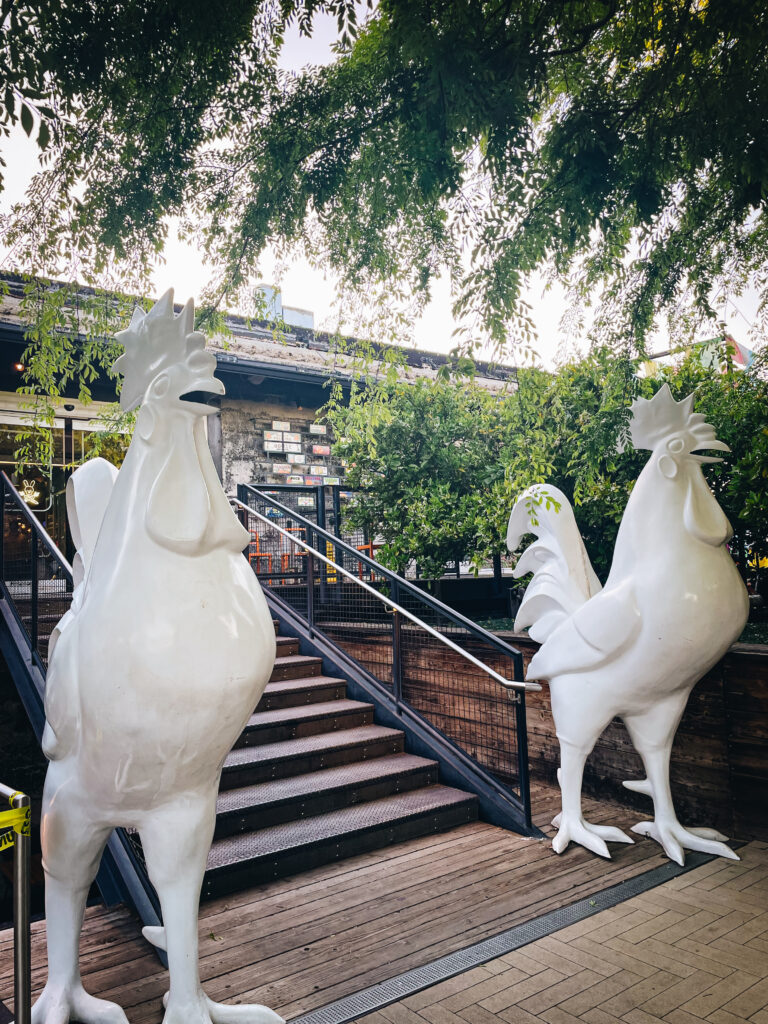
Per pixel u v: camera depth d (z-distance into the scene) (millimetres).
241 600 2479
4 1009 2754
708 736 4707
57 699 2506
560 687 4438
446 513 7254
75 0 2959
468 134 3529
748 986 2842
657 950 3133
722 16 3188
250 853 3900
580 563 4715
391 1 3199
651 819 4840
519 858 4188
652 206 3984
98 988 2928
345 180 4051
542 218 3770
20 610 5824
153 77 3350
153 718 2273
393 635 5715
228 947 3207
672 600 3918
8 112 2783
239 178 4059
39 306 4172
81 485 3289
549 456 5961
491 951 3131
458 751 5242
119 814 2479
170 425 2492
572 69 3820
